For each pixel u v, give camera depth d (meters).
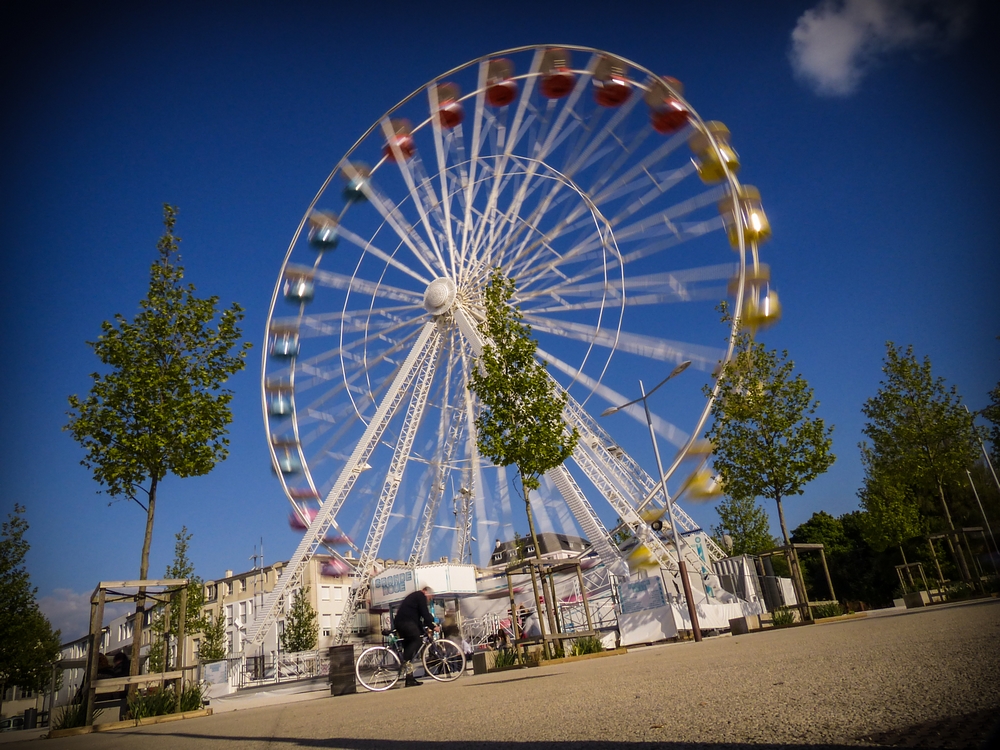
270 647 38.12
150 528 16.67
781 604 36.25
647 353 32.12
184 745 6.63
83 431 16.75
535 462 19.12
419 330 38.53
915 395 27.50
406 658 12.92
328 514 37.69
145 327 17.84
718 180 31.48
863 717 3.15
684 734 3.29
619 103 33.31
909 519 38.50
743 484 25.62
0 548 30.23
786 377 25.84
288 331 37.28
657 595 28.27
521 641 18.83
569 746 3.38
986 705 3.05
